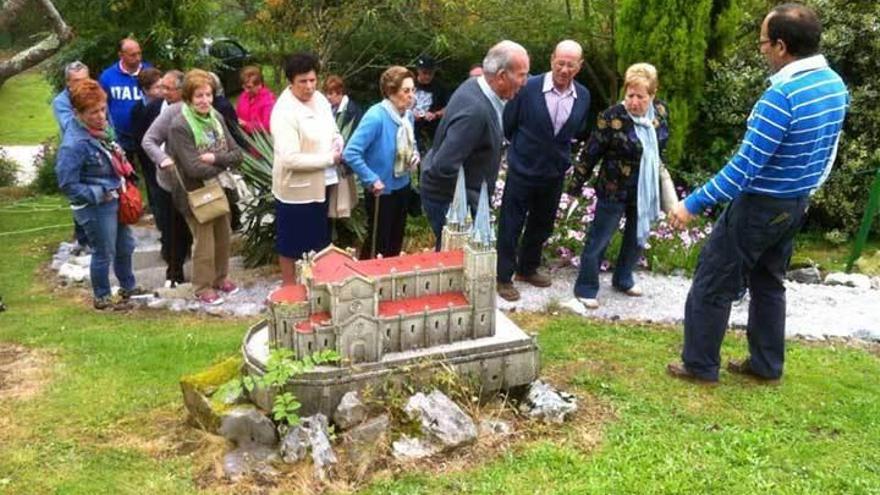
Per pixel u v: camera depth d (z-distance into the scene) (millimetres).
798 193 4211
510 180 6133
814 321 6043
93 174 6043
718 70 8844
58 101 7605
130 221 6344
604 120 5816
